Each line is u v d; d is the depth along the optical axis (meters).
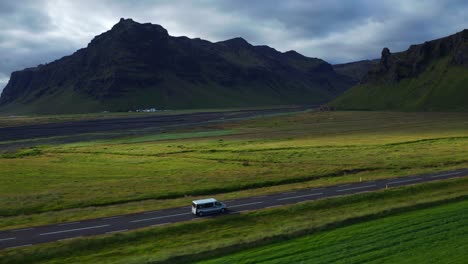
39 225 50.34
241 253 39.72
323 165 91.00
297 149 122.12
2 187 79.69
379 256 36.34
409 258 35.50
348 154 106.56
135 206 59.06
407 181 68.25
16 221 52.44
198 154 119.88
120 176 89.19
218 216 51.88
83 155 126.06
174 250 40.88
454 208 50.47
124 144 157.88
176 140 169.88
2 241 44.66
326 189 65.44
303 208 54.06
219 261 37.69
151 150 132.25
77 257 40.38
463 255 35.38
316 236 43.19
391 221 46.69
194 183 74.88
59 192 70.56
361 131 181.88
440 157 92.38
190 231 47.03
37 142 190.62
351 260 35.78
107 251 41.72
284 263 36.19
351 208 53.91
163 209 56.75
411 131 171.50
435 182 64.31
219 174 84.00
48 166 105.94
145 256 39.56
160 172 92.25
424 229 43.00
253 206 56.62
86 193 69.25
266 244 41.94
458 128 174.62
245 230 47.00
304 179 76.81
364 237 41.62
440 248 37.34
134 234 45.22
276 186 71.19
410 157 95.12
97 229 48.22
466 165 81.38
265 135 178.62
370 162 91.06
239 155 114.19
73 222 51.41
